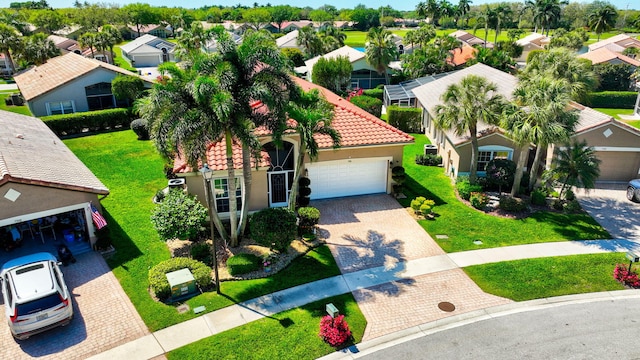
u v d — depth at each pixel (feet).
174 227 60.08
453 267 59.98
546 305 52.29
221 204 71.36
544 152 91.66
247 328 47.44
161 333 46.60
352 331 47.29
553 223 72.84
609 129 86.12
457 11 408.46
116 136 120.78
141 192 82.23
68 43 275.39
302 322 48.44
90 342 45.19
